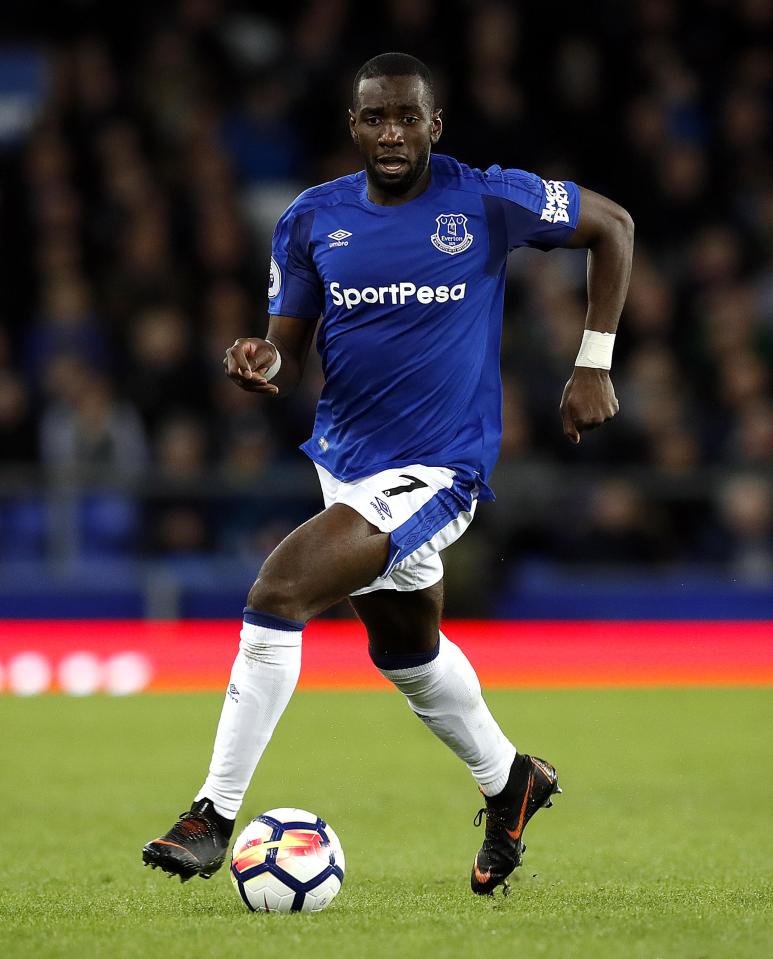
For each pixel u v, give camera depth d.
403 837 21.44
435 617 16.58
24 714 37.62
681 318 55.62
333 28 62.19
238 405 48.50
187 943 13.09
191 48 62.22
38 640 44.69
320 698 40.06
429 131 16.19
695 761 29.52
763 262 58.06
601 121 61.44
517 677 45.50
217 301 52.91
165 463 46.84
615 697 40.69
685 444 48.72
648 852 19.94
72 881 17.53
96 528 45.19
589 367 16.95
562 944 13.02
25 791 25.83
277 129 61.41
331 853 15.52
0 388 47.44
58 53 62.44
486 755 16.80
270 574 15.47
